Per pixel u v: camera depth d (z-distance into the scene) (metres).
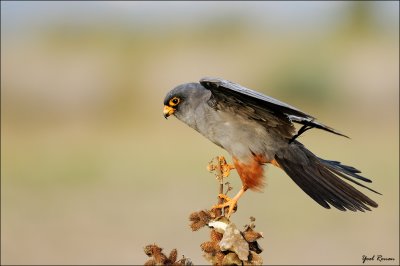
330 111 21.58
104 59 24.08
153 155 17.41
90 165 16.69
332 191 6.79
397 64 23.56
